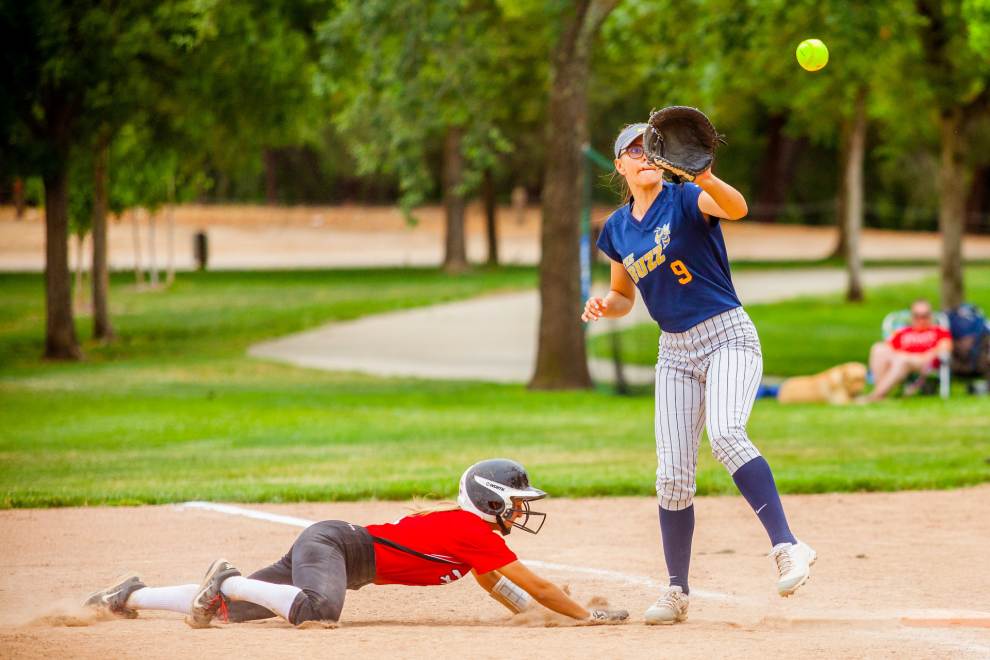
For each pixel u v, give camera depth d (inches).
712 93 3341.5
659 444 807.7
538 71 5324.8
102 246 3934.5
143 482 1534.2
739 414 753.6
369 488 1432.1
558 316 2903.5
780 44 3329.2
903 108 3983.8
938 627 778.2
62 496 1386.6
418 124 2775.6
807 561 729.6
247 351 3745.1
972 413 2311.8
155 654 654.5
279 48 3383.4
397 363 3503.9
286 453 1830.7
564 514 1310.3
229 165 3927.2
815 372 3253.0
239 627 756.6
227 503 1374.3
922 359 2632.9
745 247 7795.3
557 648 682.2
